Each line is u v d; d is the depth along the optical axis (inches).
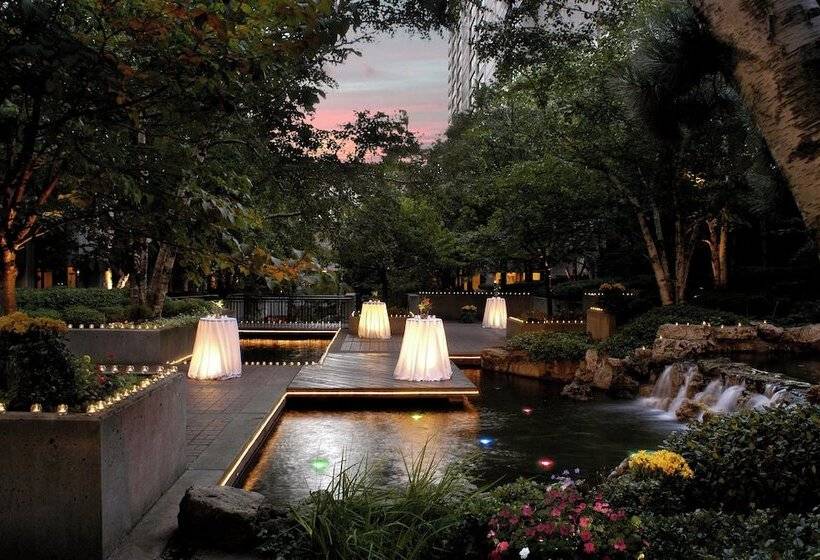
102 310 651.5
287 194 610.2
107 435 176.7
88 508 172.4
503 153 809.5
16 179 173.2
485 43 357.7
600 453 347.6
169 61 152.5
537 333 640.4
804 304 703.1
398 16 292.4
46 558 171.3
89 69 147.7
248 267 172.4
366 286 1143.6
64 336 193.6
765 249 874.1
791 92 85.2
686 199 660.7
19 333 185.0
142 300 617.0
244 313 1029.8
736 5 91.9
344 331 861.2
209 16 136.9
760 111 89.3
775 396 393.7
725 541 151.0
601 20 366.9
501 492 185.0
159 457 225.0
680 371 485.7
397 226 895.1
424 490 189.5
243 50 150.7
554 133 667.4
